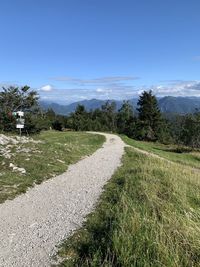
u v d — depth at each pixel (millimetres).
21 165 16828
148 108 105438
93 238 8391
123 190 12328
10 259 7332
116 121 123875
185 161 42625
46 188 13914
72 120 105625
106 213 10117
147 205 9906
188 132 85125
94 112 131625
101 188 14281
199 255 7039
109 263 6688
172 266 6438
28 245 8047
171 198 11336
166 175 15844
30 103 47406
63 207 11219
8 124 41938
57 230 9047
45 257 7461
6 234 8664
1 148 19578
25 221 9711
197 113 87500
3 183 13547
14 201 11664
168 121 119562
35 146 22531
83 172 18109
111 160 23953
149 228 7836
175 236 7559
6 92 45750
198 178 18562
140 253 6859
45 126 50812
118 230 7914
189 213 9180
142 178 14836
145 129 104375
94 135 61094
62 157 21391
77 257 7441
